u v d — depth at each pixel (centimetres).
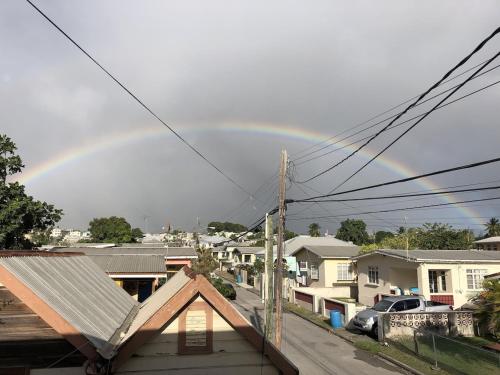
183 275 1059
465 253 2862
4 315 621
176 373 738
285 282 3981
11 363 623
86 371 568
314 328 2372
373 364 1605
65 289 716
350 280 3875
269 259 1866
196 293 743
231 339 759
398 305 2192
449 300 2584
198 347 748
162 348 739
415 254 2778
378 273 3080
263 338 746
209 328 755
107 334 651
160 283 3231
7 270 561
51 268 786
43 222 2483
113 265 2452
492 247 6219
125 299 1035
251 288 4775
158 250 3478
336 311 2341
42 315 559
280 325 1739
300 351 1816
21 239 2414
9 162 2319
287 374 741
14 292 556
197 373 743
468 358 1475
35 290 586
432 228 4872
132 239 7256
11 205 2253
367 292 3212
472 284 2627
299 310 2997
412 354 1677
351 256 3872
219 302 745
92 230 7044
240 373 754
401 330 1936
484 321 1748
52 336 630
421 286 2581
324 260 3884
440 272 2767
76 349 614
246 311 3014
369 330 2078
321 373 1482
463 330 2017
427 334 1705
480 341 1855
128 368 726
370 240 9650
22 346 625
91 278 968
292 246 5312
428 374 1432
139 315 911
